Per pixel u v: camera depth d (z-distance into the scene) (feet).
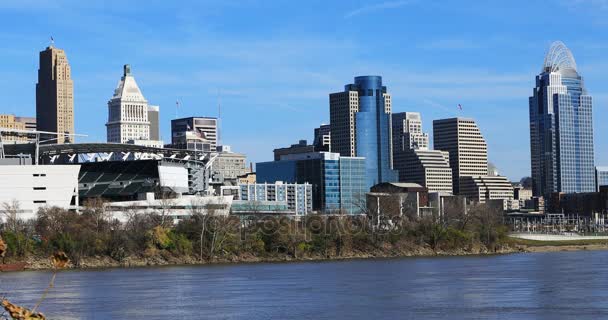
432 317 493.36
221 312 523.29
